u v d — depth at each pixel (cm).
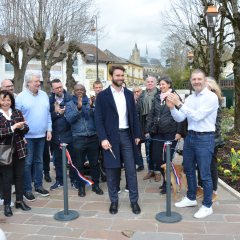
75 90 414
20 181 369
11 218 339
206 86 332
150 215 338
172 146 418
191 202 362
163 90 403
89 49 3189
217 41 1306
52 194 434
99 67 3122
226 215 329
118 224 315
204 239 274
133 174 357
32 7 1202
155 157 423
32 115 410
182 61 3506
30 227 312
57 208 373
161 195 413
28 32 1247
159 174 486
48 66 1354
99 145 494
